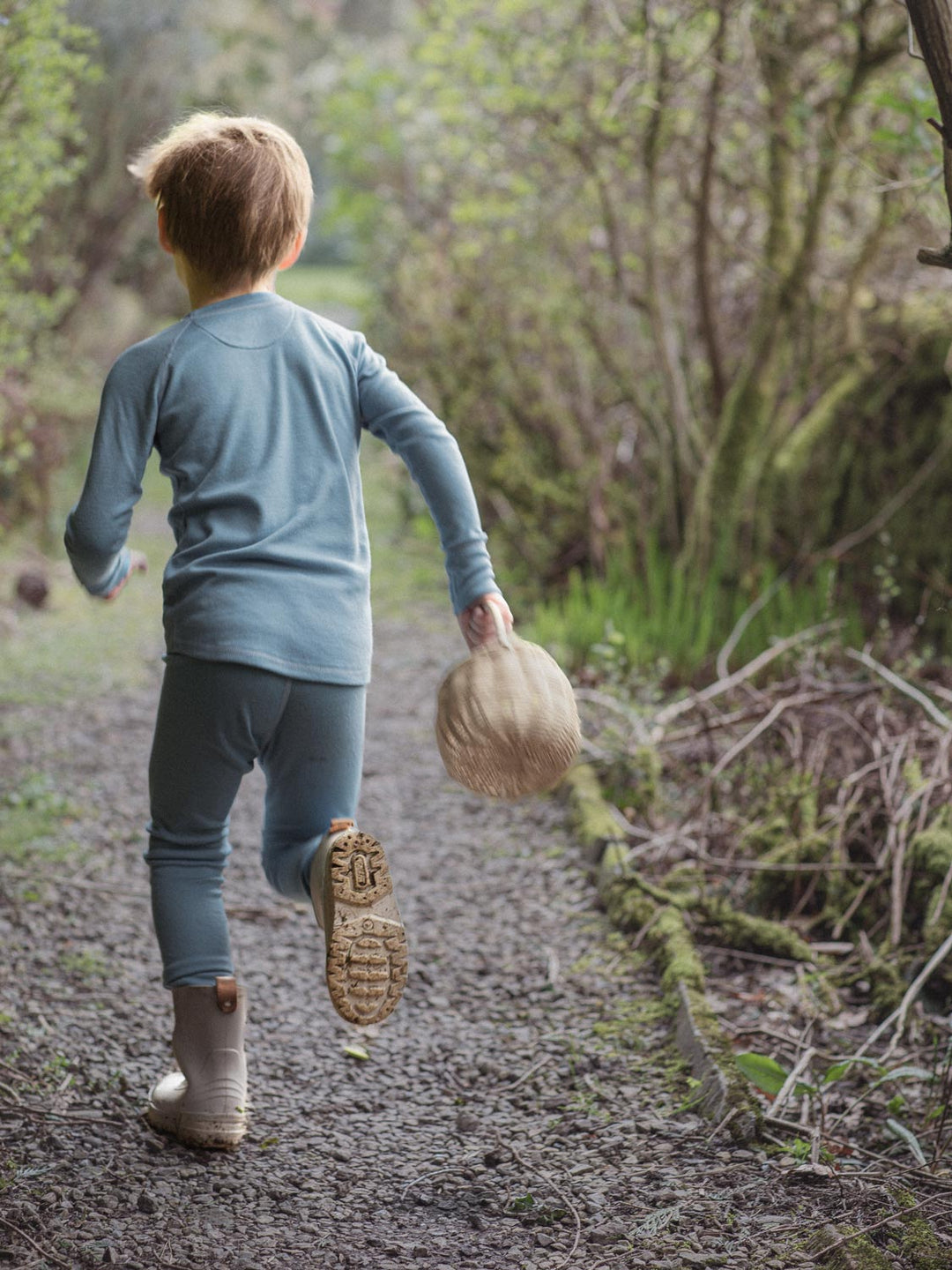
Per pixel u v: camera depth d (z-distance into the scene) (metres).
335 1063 2.80
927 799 3.45
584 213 6.93
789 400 6.19
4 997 2.96
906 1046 2.87
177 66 9.34
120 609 7.09
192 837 2.38
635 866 3.81
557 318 7.09
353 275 10.83
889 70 5.18
